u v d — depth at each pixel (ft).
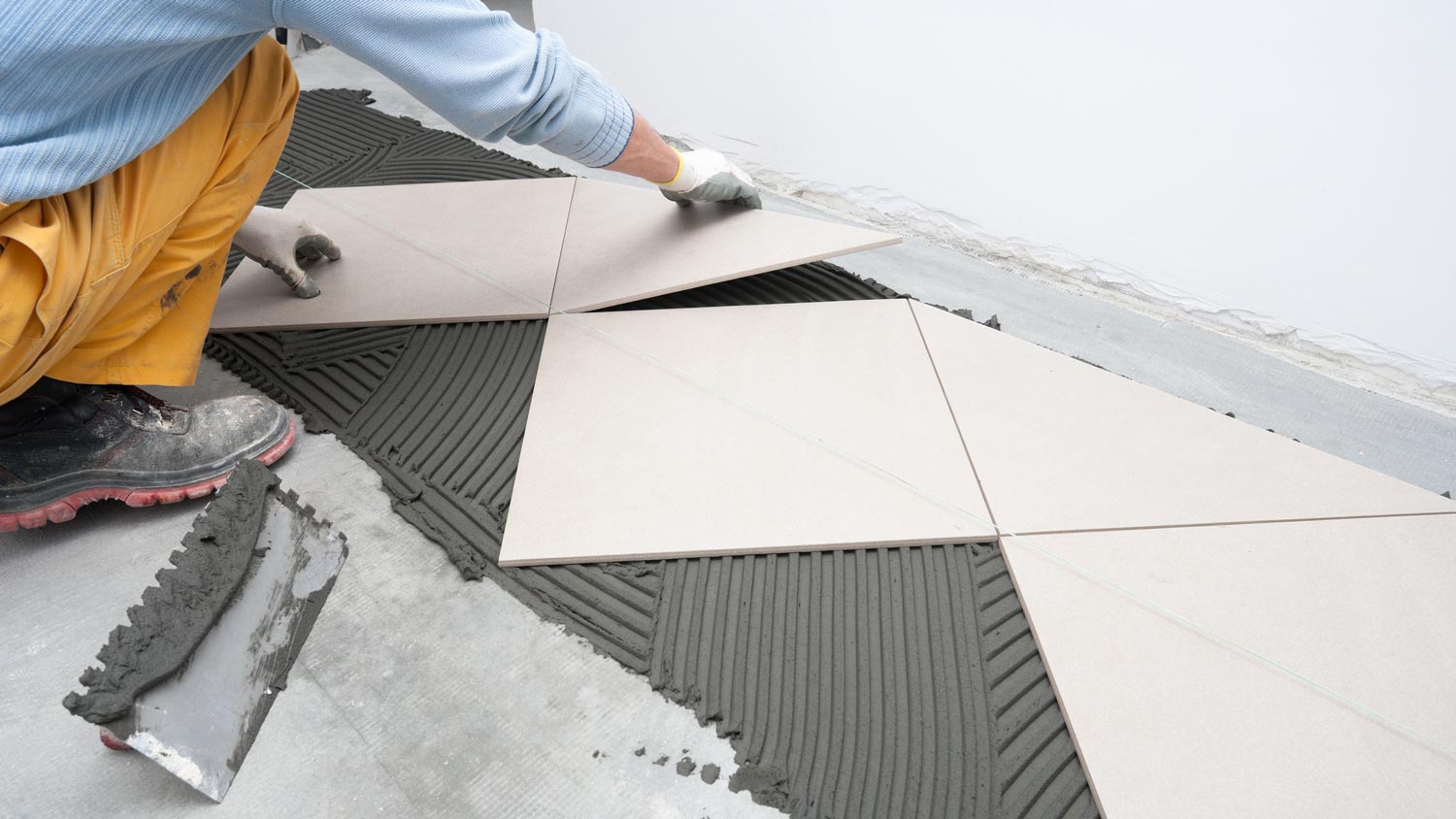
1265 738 3.42
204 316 4.67
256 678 3.72
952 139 6.54
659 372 5.18
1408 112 4.68
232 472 4.03
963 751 3.51
